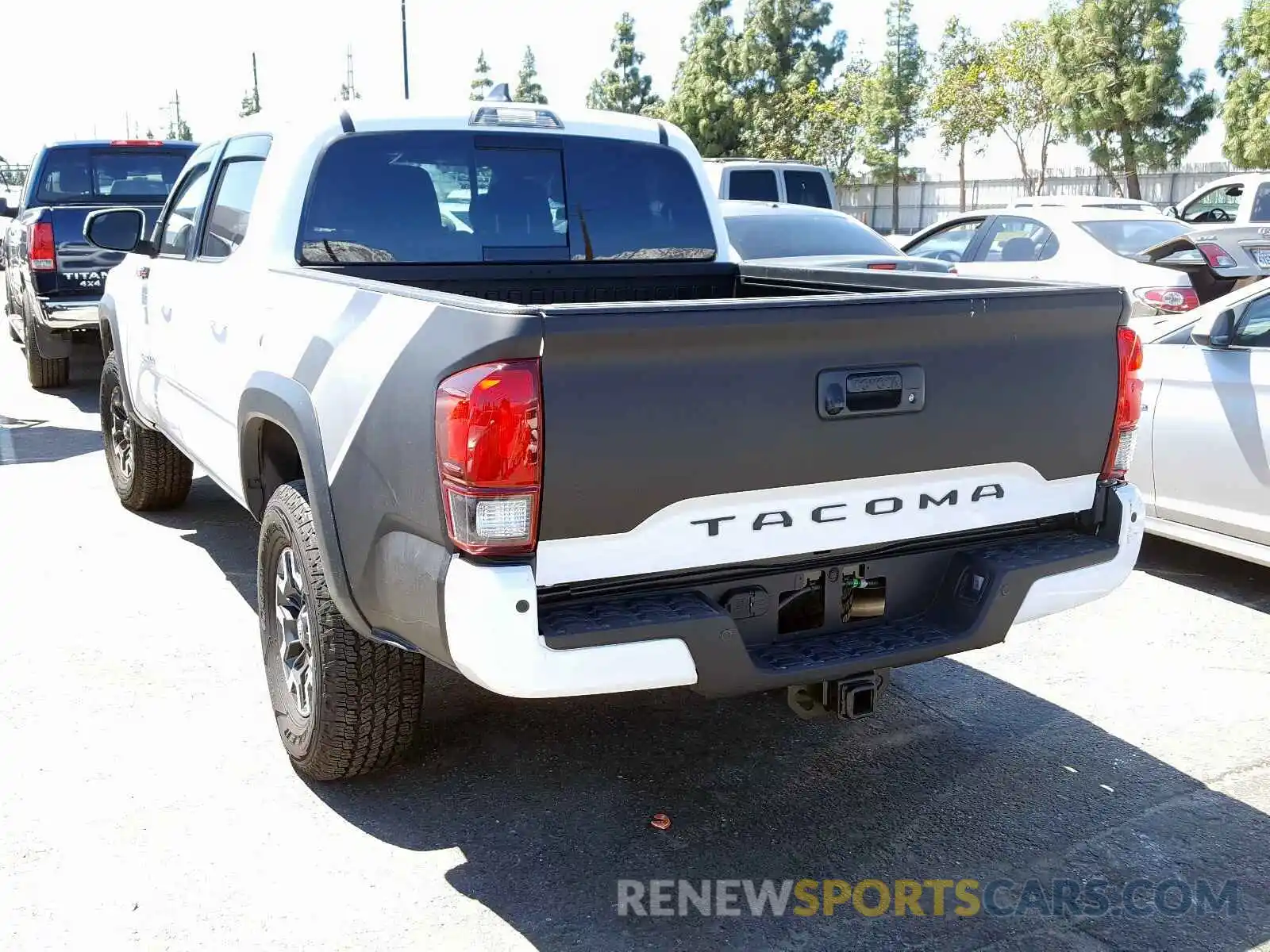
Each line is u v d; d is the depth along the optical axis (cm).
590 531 270
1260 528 521
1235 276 812
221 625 492
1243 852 332
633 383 267
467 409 260
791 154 5178
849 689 304
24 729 396
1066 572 325
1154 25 4206
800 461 288
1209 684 448
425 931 293
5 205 1219
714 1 5644
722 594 295
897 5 4984
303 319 349
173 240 529
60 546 600
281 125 423
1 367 1220
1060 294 317
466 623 266
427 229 424
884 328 290
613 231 461
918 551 322
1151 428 562
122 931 290
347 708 336
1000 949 290
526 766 380
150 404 561
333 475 315
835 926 298
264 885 312
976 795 364
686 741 399
